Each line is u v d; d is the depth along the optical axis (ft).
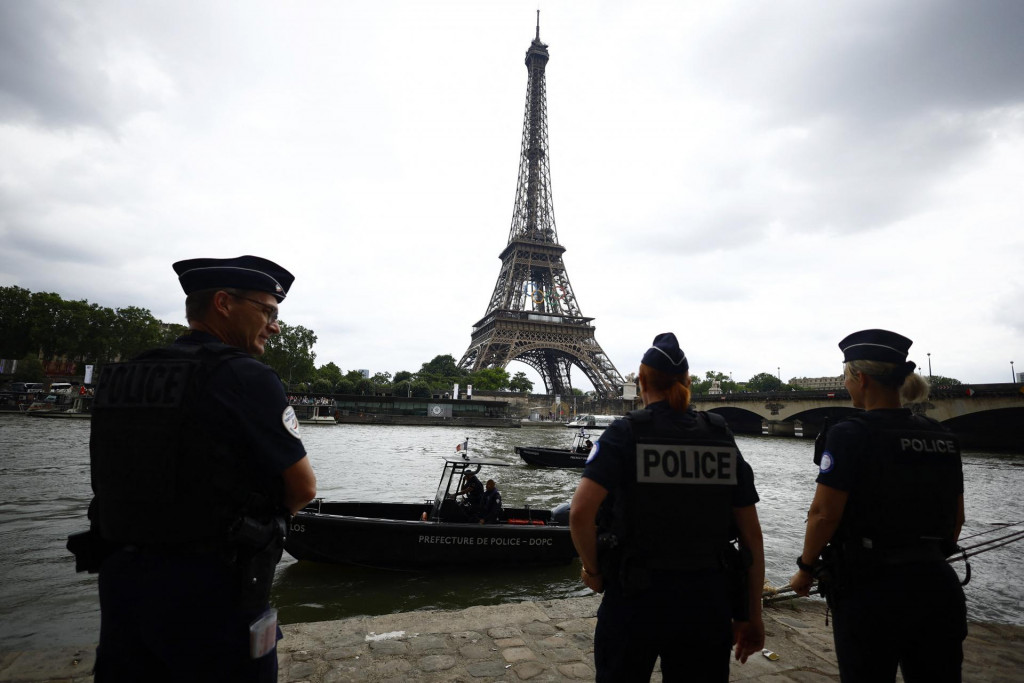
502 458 127.13
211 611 6.13
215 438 6.32
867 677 8.77
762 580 8.51
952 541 9.14
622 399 308.19
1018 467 129.49
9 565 35.83
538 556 38.78
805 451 177.27
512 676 14.88
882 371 9.83
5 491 60.90
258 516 6.70
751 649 8.60
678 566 7.86
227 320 7.68
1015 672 16.26
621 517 8.22
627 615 7.88
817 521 9.27
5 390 256.93
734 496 8.57
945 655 8.54
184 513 6.12
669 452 8.23
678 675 8.08
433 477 89.30
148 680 6.20
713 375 611.88
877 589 8.71
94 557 6.88
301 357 345.72
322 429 221.05
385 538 36.65
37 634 26.18
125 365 7.04
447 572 37.58
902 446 9.11
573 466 107.86
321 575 36.78
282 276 8.60
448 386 417.90
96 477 6.71
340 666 15.28
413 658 15.84
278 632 7.00
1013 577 41.42
